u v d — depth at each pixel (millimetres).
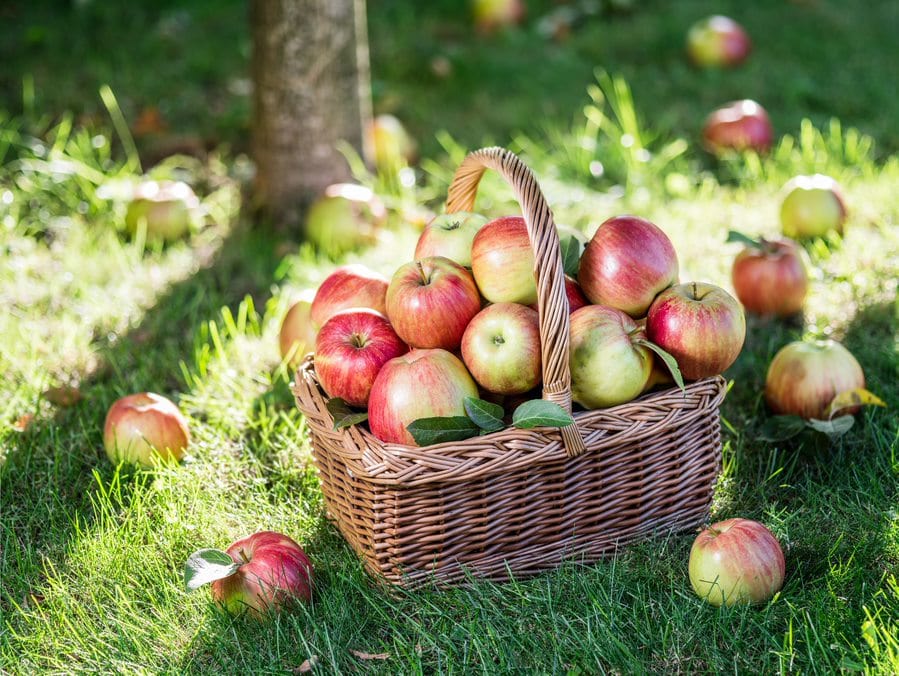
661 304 2008
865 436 2178
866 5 4109
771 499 2119
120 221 2688
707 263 2529
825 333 2367
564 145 2898
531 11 4121
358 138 2729
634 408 1991
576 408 2027
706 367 2006
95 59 3484
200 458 2189
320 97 2662
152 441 2166
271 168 2689
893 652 1891
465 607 1982
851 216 2639
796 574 1999
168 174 2785
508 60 3598
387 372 1974
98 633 1987
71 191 2732
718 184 2801
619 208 2705
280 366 2334
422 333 1994
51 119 3084
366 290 2088
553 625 1955
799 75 3443
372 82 3301
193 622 1986
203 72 3465
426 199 2775
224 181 2857
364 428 2008
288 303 2475
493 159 1984
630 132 2879
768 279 2383
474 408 1959
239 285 2551
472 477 1953
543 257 1923
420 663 1925
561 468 1989
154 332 2430
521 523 2004
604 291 2020
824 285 2467
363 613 1990
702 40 3564
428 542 1989
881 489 2092
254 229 2705
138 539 2068
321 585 2016
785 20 3941
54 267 2568
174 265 2594
